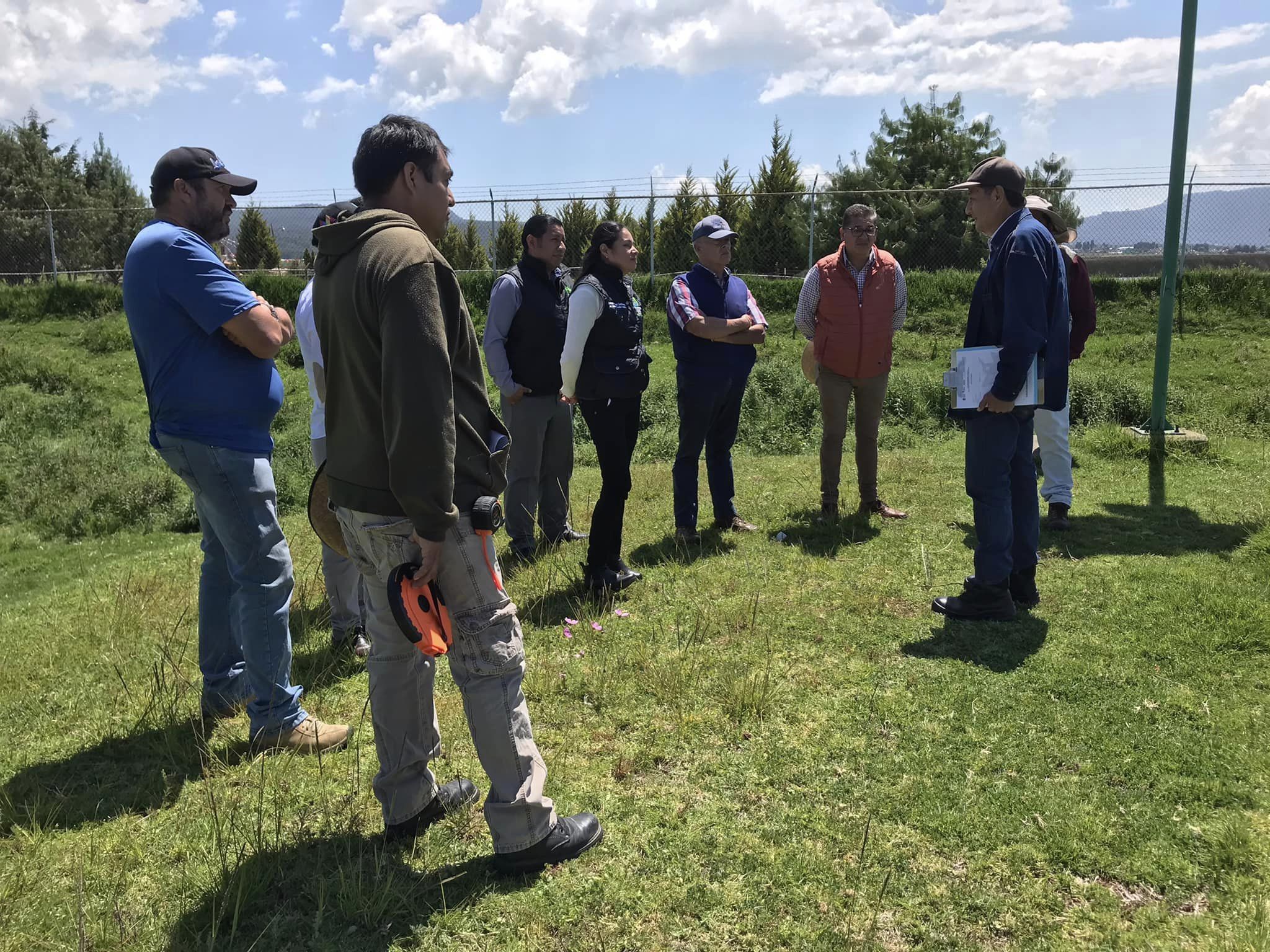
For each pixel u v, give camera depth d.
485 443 2.34
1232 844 2.36
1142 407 8.52
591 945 2.10
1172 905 2.19
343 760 3.04
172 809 2.75
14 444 10.88
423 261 2.09
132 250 2.98
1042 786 2.69
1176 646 3.60
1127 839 2.42
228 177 3.17
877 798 2.66
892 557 4.94
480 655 2.30
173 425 2.97
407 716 2.48
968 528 5.46
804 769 2.83
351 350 2.16
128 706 3.48
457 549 2.25
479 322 15.61
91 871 2.42
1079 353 5.48
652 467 8.03
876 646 3.76
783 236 17.22
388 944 2.13
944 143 22.70
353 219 2.17
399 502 2.13
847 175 23.23
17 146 29.02
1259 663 3.43
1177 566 4.52
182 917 2.22
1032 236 3.65
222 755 3.10
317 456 4.15
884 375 5.61
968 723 3.08
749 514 6.08
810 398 9.54
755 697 3.23
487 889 2.30
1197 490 6.07
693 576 4.77
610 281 4.27
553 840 2.38
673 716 3.22
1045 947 2.06
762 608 4.23
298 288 17.44
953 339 12.73
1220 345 11.24
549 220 5.15
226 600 3.41
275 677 3.12
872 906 2.21
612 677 3.54
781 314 14.56
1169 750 2.85
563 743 3.06
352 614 4.12
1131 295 12.88
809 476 7.20
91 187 30.86
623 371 4.22
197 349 2.96
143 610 4.61
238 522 3.04
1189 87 6.81
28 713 3.46
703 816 2.60
